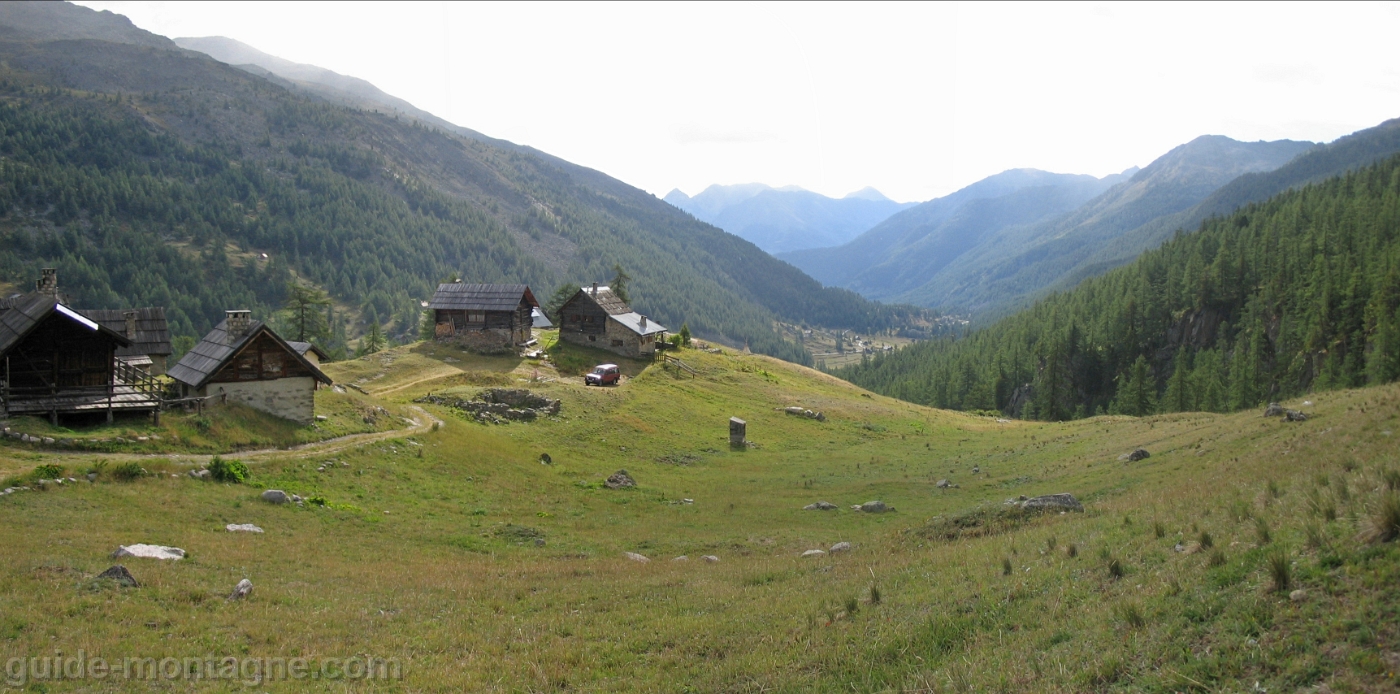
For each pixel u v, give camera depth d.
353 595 21.06
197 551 23.12
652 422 68.75
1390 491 12.10
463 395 64.75
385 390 72.44
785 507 43.00
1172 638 11.52
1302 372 125.00
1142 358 134.12
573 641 17.58
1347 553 11.59
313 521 30.30
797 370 120.62
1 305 47.56
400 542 29.59
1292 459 28.20
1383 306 107.88
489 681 15.05
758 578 23.78
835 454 64.88
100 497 27.28
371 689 14.48
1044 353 169.00
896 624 15.95
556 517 38.41
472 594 22.19
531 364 93.88
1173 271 178.25
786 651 15.60
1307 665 9.48
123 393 39.25
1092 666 11.45
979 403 167.62
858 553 26.53
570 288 165.62
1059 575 16.61
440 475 42.09
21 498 25.48
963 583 18.08
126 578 18.95
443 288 104.06
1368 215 156.00
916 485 48.53
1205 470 34.44
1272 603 11.27
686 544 33.19
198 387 41.69
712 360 108.44
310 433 43.69
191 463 33.50
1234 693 9.55
